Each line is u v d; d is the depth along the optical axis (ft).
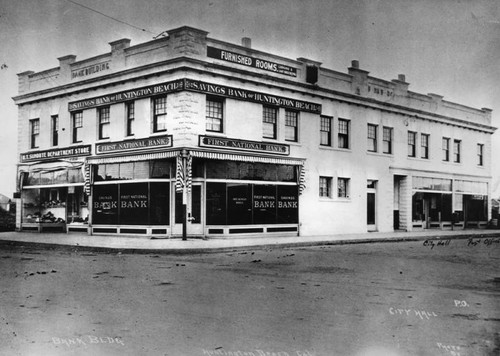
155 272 40.29
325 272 40.68
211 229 75.77
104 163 82.17
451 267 44.39
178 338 20.92
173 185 75.41
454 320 24.21
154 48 76.95
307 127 88.94
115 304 27.40
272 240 72.49
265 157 80.69
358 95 96.58
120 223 79.61
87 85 85.66
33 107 96.12
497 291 31.91
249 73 79.51
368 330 22.26
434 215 114.11
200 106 74.64
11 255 54.49
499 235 95.50
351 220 95.61
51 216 91.91
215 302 27.96
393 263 47.39
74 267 43.57
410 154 109.60
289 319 24.11
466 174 120.88
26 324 23.18
